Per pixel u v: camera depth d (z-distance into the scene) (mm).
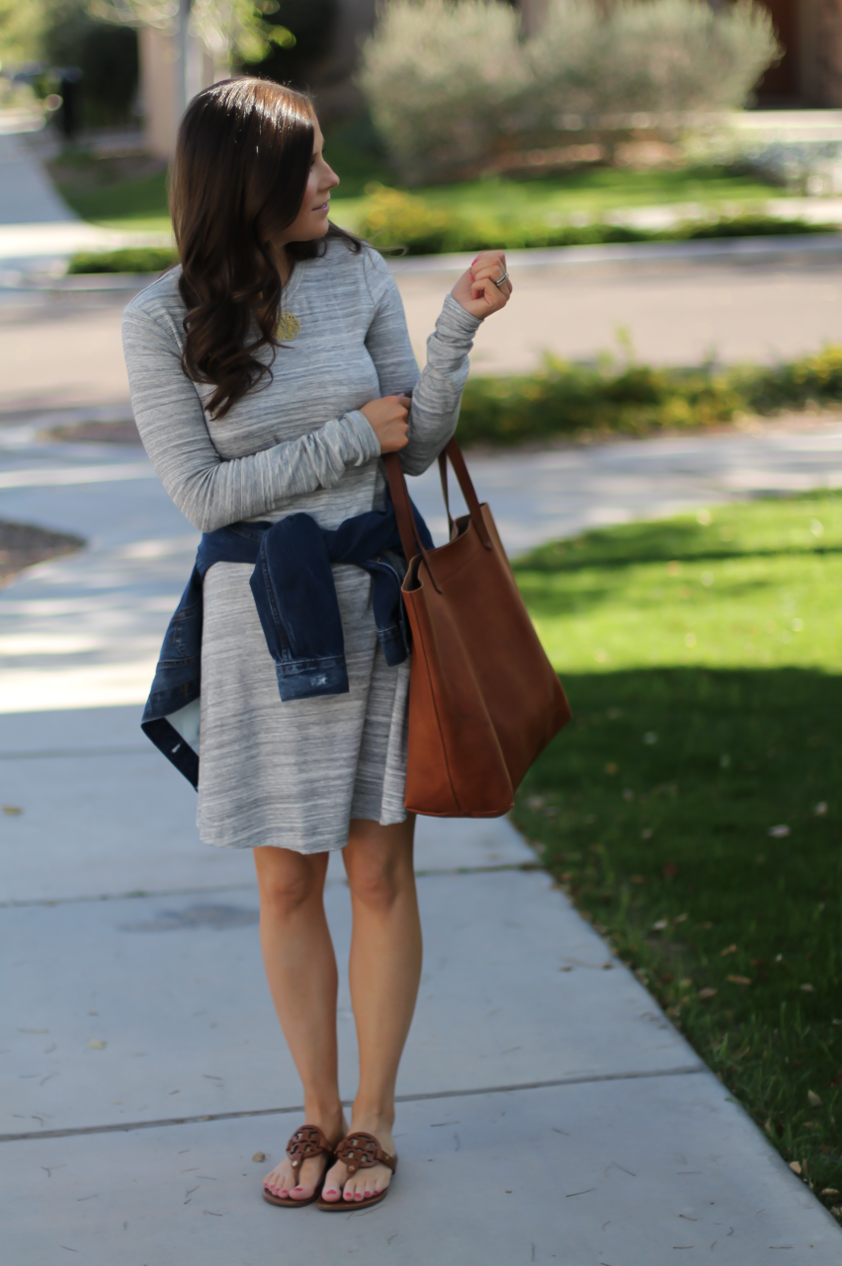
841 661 6305
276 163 2641
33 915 4223
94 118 56281
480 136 32312
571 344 17031
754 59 32344
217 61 20047
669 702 5863
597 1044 3457
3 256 27453
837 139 33344
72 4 53844
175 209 2711
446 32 32156
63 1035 3549
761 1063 3311
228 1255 2732
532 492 10352
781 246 23812
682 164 32188
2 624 7344
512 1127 3127
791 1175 2926
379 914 2959
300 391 2768
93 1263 2715
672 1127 3107
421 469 3000
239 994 3748
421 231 24359
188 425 2773
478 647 2842
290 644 2697
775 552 8172
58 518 9867
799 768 5164
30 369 17266
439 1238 2768
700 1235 2750
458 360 2832
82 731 5820
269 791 2836
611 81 31734
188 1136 3127
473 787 2725
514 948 3977
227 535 2816
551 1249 2725
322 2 38156
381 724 2855
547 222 25719
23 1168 3010
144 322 2762
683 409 13242
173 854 4672
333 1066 2994
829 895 4184
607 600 7363
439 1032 3529
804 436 12359
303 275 2828
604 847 4590
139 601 7711
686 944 3955
